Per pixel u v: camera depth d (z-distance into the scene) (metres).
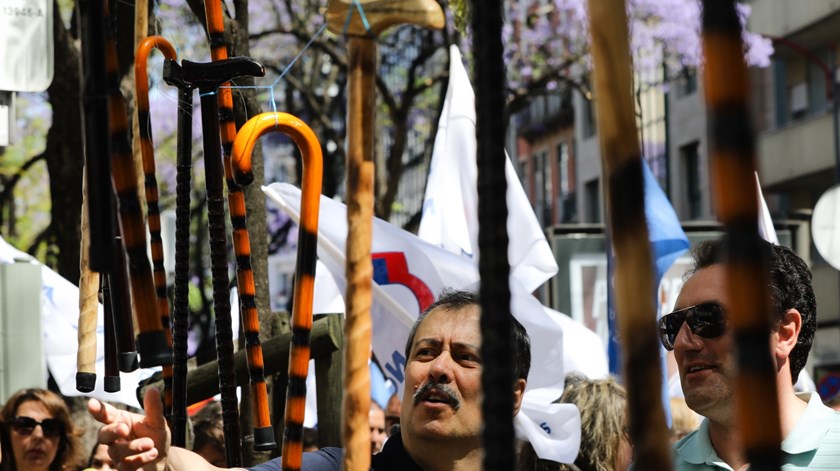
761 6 26.72
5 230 22.84
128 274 1.83
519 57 21.16
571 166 38.56
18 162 22.38
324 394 4.97
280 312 5.07
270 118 2.01
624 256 1.02
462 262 5.18
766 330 0.92
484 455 1.11
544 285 9.95
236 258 2.48
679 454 3.11
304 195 2.06
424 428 2.99
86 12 1.38
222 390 2.55
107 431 2.37
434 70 22.95
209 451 5.53
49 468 5.16
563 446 4.69
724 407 2.93
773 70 27.73
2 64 4.84
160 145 17.89
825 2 24.97
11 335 5.74
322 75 21.00
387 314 5.23
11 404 5.17
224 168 2.48
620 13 1.03
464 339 3.01
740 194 0.92
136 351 1.83
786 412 2.96
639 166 1.03
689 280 3.03
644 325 1.02
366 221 1.57
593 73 1.04
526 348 3.25
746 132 0.92
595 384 4.79
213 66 2.40
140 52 2.38
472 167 5.87
